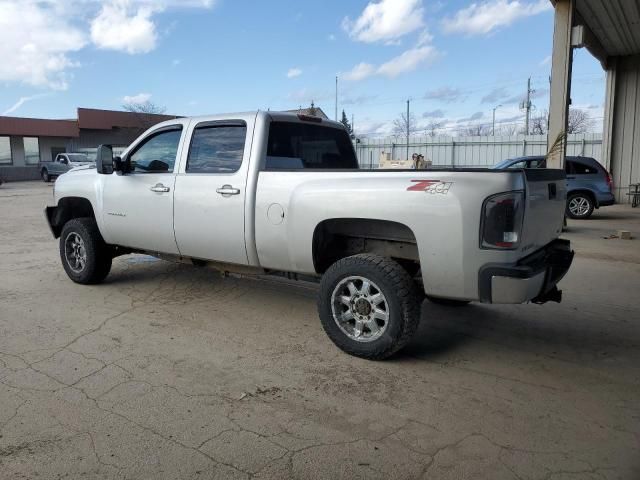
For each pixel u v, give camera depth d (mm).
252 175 4598
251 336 4652
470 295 3676
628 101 16844
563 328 4906
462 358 4184
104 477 2627
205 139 5047
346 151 5828
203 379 3762
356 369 3957
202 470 2695
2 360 4051
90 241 6129
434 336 4688
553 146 10266
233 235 4746
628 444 2955
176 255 5590
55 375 3789
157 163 5500
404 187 3785
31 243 9633
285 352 4285
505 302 3578
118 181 5746
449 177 3664
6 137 33969
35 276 6875
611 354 4277
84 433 3020
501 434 3061
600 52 15289
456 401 3463
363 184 3982
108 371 3871
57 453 2822
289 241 4391
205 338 4590
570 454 2855
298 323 5012
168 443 2934
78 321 5016
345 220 4195
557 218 4363
